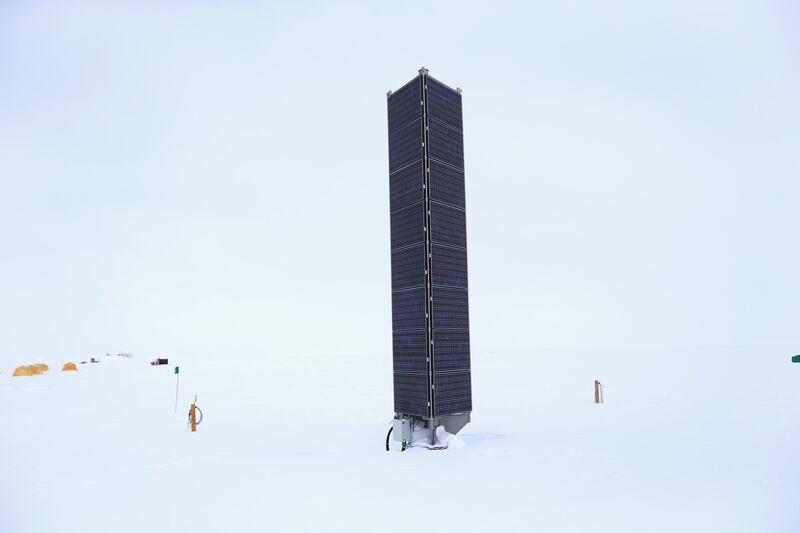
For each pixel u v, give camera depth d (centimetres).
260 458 2492
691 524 1420
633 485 1816
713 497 1653
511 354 15512
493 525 1457
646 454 2286
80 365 11612
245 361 12862
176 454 2633
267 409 4275
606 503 1623
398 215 3025
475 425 3262
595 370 8025
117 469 2305
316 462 2364
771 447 2370
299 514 1605
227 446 2828
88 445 2894
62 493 1906
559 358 12425
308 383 6644
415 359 2802
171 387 6359
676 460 2161
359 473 2131
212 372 9031
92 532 1495
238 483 2008
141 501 1788
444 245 2866
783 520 1434
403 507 1647
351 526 1480
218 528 1499
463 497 1738
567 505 1616
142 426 3538
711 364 8856
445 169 2931
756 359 10112
